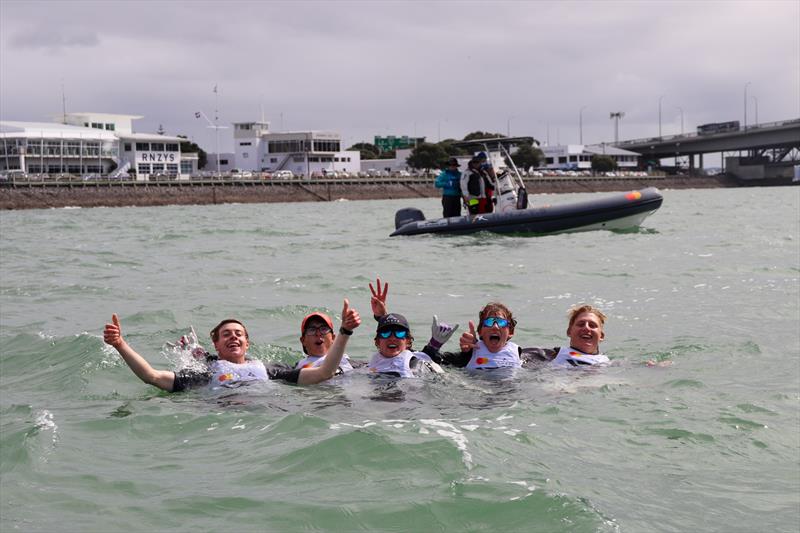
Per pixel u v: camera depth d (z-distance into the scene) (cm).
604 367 710
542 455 483
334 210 5288
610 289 1207
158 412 576
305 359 693
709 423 548
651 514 404
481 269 1466
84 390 660
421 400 600
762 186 12019
